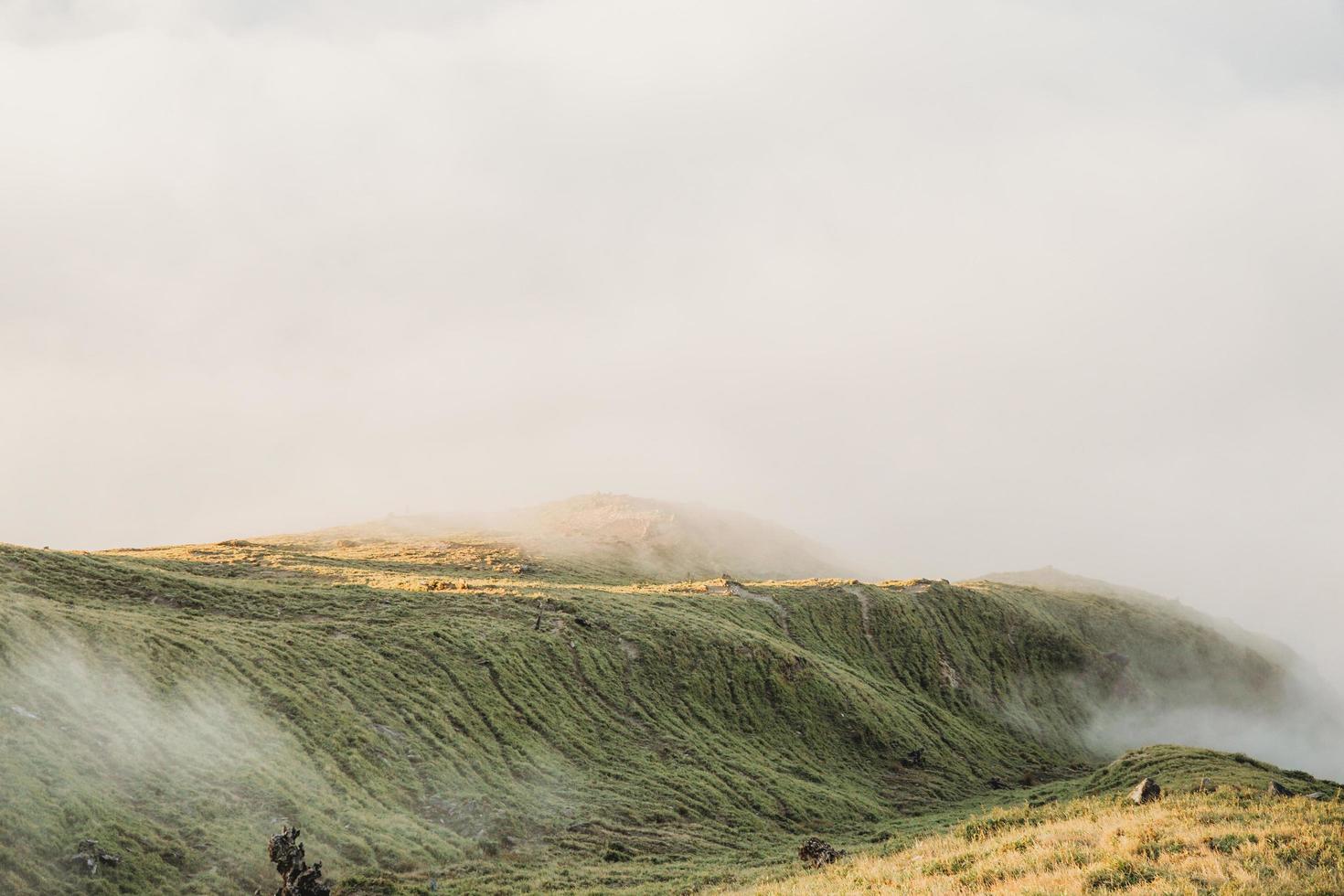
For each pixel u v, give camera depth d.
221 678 51.97
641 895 38.84
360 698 57.41
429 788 51.16
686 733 77.38
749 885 34.81
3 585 61.31
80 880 30.70
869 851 44.50
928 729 111.25
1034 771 113.38
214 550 140.25
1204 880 17.28
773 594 146.00
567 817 54.34
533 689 71.31
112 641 50.41
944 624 160.88
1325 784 46.53
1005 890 18.89
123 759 39.41
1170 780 48.25
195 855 35.16
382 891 37.50
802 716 93.19
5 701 39.09
